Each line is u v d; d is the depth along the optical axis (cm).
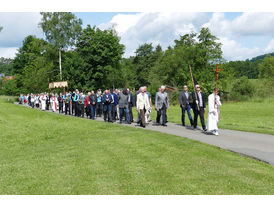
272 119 2195
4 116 2139
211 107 1155
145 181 570
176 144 923
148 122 1686
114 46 4756
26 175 634
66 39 4462
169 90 4928
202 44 5922
